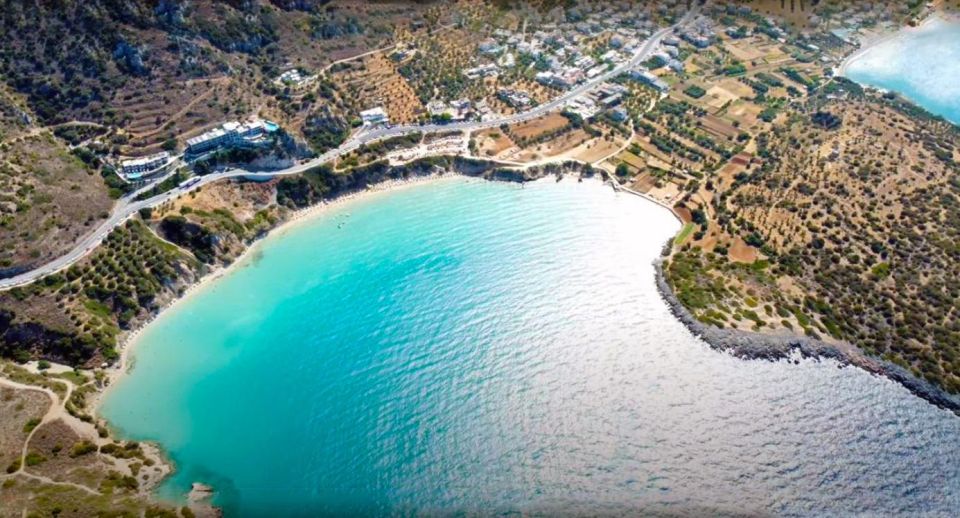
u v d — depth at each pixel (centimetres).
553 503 19250
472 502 19300
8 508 18525
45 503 18762
